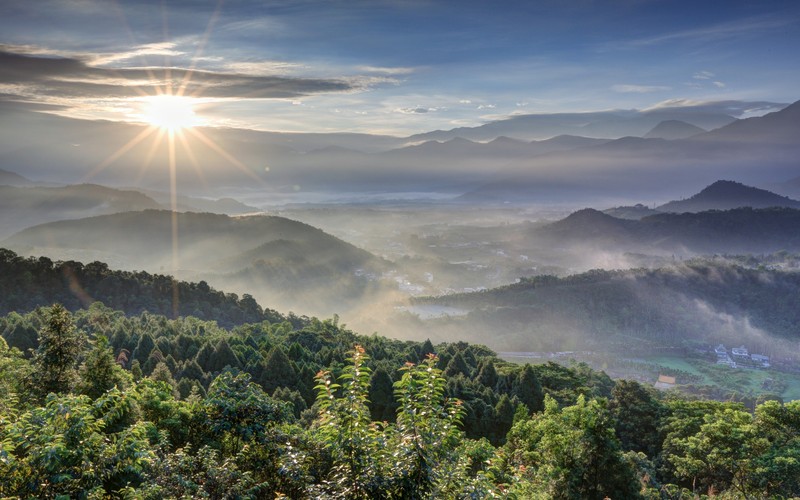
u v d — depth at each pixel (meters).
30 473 12.69
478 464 21.02
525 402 77.12
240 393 18.39
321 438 13.34
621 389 69.88
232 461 16.69
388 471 11.78
